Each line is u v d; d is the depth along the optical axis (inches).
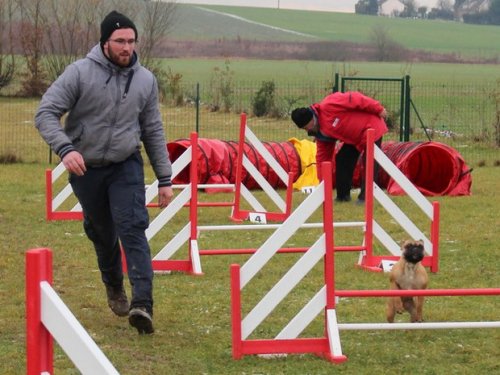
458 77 2635.3
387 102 1504.7
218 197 652.7
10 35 1753.2
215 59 3836.1
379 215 567.5
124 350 273.1
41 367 138.6
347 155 619.8
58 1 1748.3
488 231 506.6
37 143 989.2
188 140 707.4
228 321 312.0
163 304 335.3
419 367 262.5
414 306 303.6
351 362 265.6
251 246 462.6
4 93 1692.9
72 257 425.4
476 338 293.9
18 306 329.4
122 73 280.7
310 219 549.0
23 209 576.4
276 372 255.6
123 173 283.4
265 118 1255.5
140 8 1820.9
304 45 4463.6
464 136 1060.5
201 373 254.1
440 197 650.8
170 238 486.9
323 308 272.1
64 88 276.1
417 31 5516.7
